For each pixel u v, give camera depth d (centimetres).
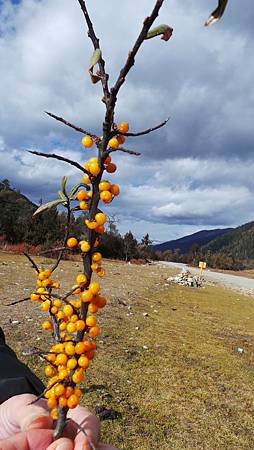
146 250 5844
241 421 464
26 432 86
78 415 90
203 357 686
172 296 1486
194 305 1326
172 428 428
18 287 1097
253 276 4844
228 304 1483
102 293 1235
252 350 788
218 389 548
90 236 76
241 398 528
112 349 655
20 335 640
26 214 3169
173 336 808
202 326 964
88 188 76
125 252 4162
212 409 484
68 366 75
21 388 114
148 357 641
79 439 82
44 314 788
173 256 6856
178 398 502
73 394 76
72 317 78
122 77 69
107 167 74
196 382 562
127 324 852
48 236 2727
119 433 402
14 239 2911
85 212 77
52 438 82
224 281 3134
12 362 128
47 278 93
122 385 516
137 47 66
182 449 390
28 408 100
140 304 1151
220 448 402
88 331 77
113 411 440
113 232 4162
